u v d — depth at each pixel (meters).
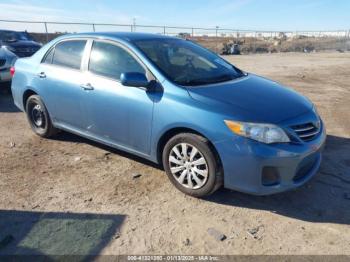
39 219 3.42
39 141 5.50
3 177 4.28
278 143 3.34
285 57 24.03
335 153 4.96
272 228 3.29
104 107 4.34
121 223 3.36
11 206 3.64
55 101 5.05
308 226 3.32
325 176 4.27
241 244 3.07
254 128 3.31
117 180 4.21
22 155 4.95
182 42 5.00
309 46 40.06
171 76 3.93
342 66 16.92
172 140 3.79
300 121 3.56
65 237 3.15
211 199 3.78
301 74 13.64
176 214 3.51
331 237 3.16
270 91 4.05
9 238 3.11
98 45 4.59
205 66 4.51
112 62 4.38
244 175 3.40
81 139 5.56
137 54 4.14
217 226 3.32
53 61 5.16
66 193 3.91
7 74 8.53
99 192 3.93
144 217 3.46
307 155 3.48
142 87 3.91
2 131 6.02
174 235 3.19
